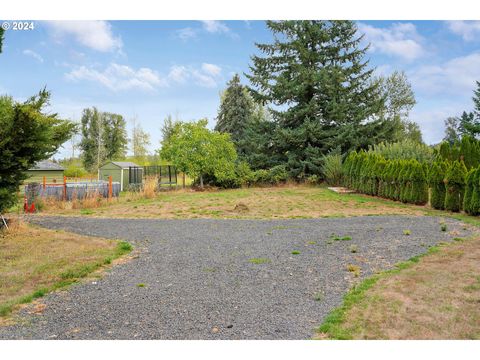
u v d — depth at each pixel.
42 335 3.18
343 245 6.44
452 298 3.70
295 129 23.39
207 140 20.95
